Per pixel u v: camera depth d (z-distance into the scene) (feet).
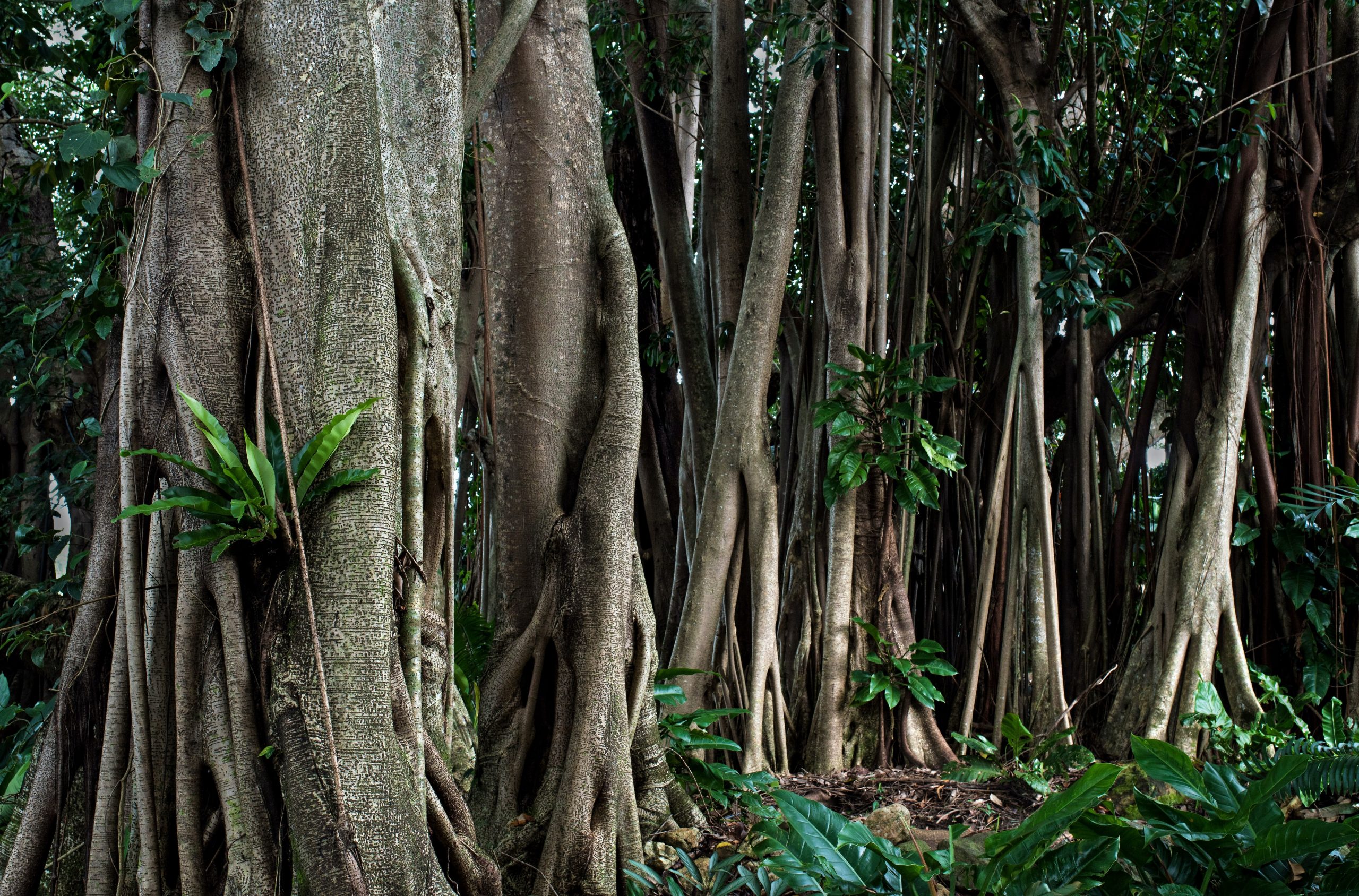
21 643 23.21
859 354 21.44
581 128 17.76
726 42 25.49
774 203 22.57
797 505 23.36
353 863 9.79
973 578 24.14
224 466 10.40
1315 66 23.02
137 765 10.73
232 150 12.04
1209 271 22.89
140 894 10.54
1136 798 11.39
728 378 22.33
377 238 11.74
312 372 11.28
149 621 11.07
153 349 11.47
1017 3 24.67
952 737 21.15
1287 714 20.30
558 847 13.99
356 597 10.61
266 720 10.62
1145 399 24.11
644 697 15.70
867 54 23.21
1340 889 10.11
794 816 11.39
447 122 14.16
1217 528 21.34
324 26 11.98
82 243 25.99
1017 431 23.22
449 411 13.08
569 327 16.94
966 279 25.59
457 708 17.08
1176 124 26.07
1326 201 23.12
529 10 16.11
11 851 11.54
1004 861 10.61
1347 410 22.94
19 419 30.94
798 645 22.34
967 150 25.57
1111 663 22.98
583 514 15.64
